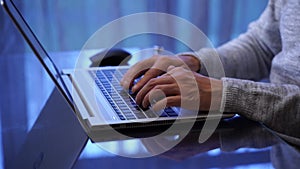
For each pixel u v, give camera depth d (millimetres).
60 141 864
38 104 1394
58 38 2014
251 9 2129
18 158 884
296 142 852
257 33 1368
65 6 1995
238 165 757
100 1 2020
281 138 863
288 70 1180
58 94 1125
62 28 2012
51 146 859
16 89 1587
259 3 2121
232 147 816
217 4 2096
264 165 754
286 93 959
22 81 1661
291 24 1188
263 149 811
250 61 1306
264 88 958
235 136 857
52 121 974
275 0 1317
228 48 1317
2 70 1771
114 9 2037
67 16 2008
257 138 854
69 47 2023
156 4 2051
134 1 2039
